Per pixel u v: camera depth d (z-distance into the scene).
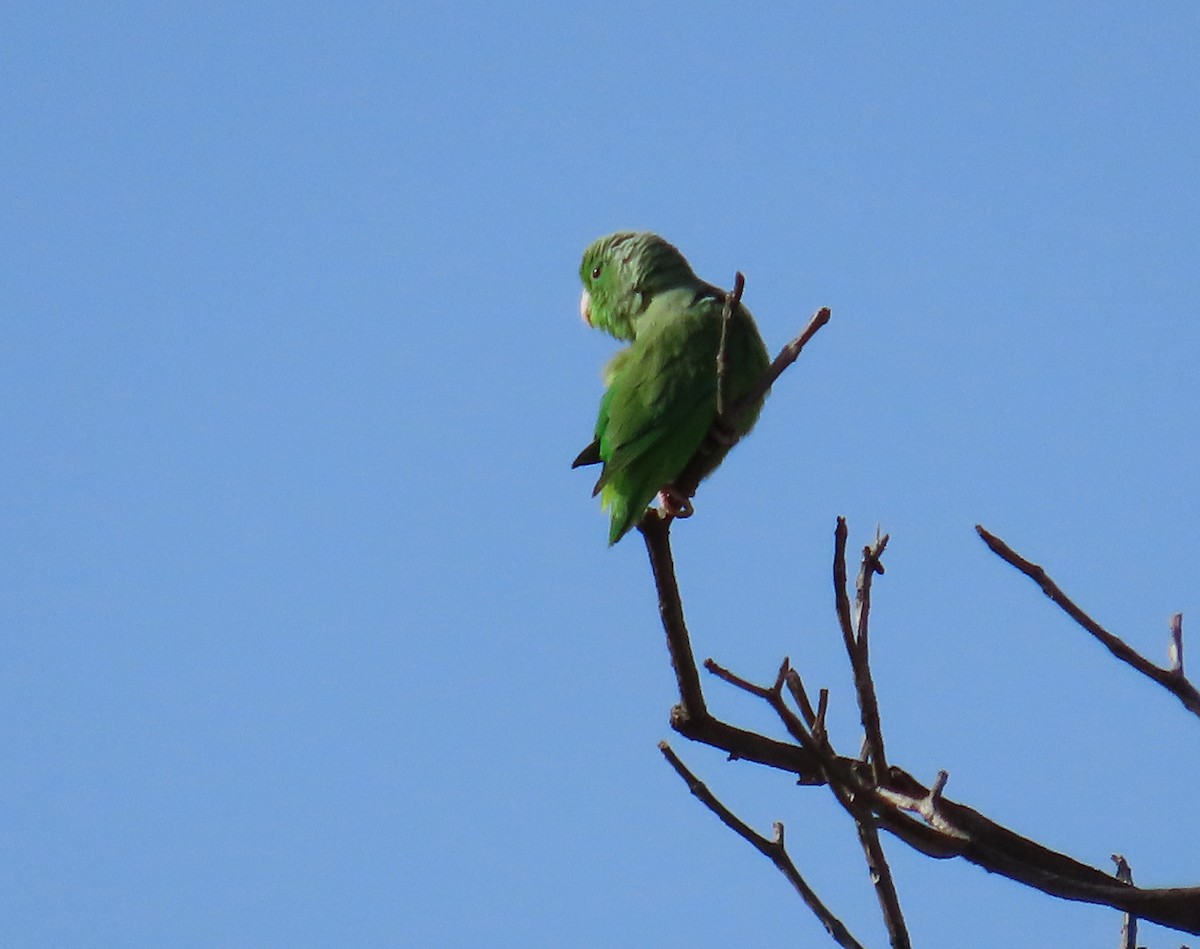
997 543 9.37
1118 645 9.14
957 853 9.24
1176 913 9.22
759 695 8.19
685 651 9.66
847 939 8.77
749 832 9.09
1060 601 9.20
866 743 9.64
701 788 9.17
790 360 10.30
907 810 9.59
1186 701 8.95
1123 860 10.48
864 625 8.55
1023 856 9.88
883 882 8.20
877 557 8.76
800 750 9.72
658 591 9.70
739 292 10.00
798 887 8.94
